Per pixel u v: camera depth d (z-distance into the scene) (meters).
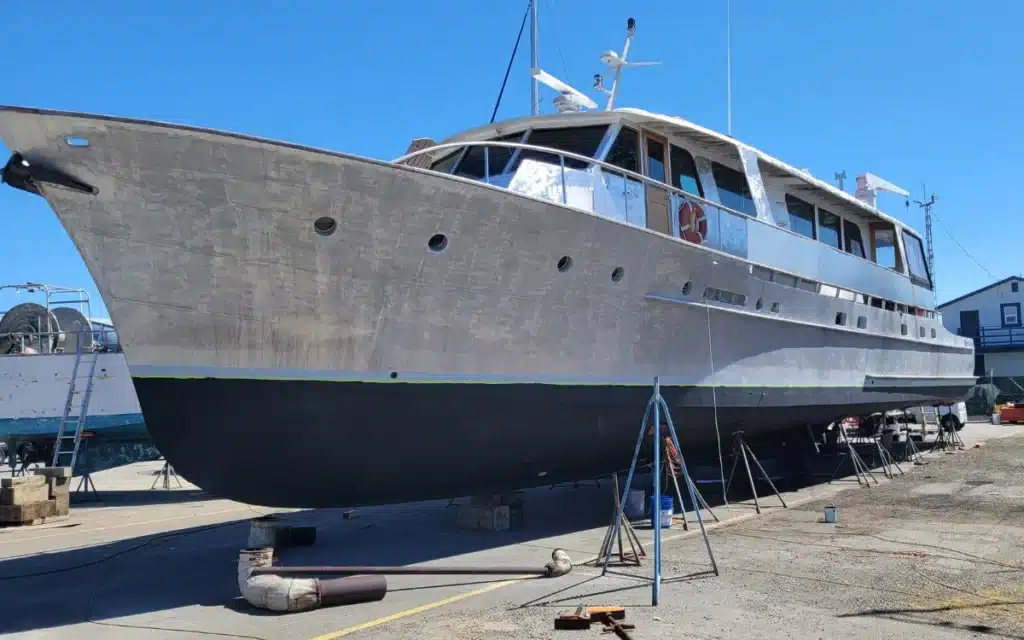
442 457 7.12
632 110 8.43
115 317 5.43
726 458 11.47
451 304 6.61
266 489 6.56
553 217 6.88
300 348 6.03
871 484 11.88
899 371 13.70
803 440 12.59
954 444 17.81
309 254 5.85
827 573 6.05
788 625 4.66
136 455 13.98
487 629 4.72
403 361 6.48
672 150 9.20
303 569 5.54
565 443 7.87
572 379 7.56
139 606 5.58
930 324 15.33
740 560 6.61
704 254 8.54
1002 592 5.39
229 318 5.74
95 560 7.34
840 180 14.16
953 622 4.69
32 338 15.16
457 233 6.40
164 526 9.59
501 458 7.55
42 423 13.41
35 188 5.19
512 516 8.63
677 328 8.51
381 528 8.79
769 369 9.93
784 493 11.21
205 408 5.80
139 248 5.38
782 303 10.15
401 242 6.16
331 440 6.38
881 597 5.29
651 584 5.78
